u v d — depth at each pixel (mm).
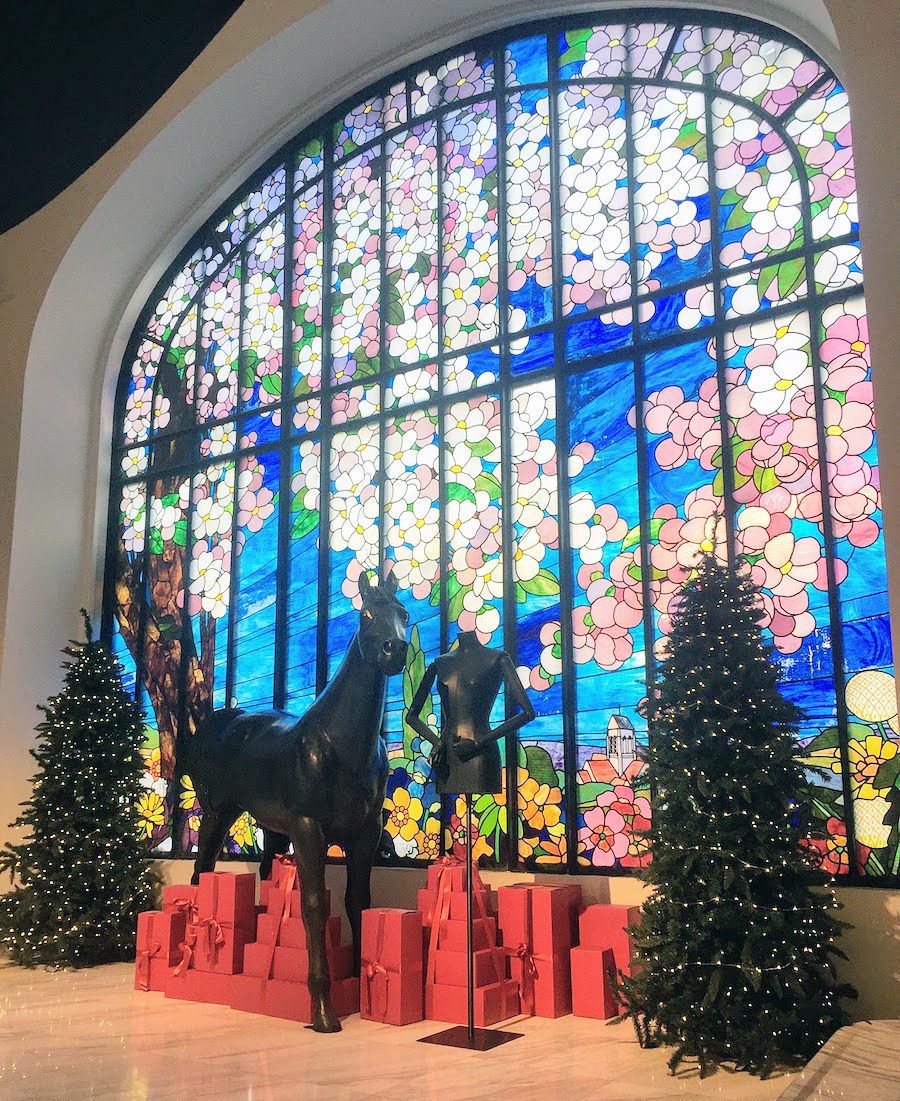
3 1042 4191
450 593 6254
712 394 5398
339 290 7363
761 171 5477
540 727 5695
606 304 5938
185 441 8148
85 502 8461
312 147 7805
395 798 6215
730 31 5781
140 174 7758
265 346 7754
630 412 5711
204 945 5070
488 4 6719
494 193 6605
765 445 5148
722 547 5195
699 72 5863
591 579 5680
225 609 7555
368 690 4770
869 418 4844
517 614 5934
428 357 6711
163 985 5270
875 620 4645
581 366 5949
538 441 6066
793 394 5105
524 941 4645
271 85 7402
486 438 6285
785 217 5336
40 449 8164
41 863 6457
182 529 7996
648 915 3941
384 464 6781
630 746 5359
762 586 4625
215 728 5828
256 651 7273
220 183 8102
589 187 6180
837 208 5156
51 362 8297
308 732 4840
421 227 6965
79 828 6602
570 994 4676
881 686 4574
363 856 4965
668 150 5879
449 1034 4219
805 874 3844
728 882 3641
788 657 4863
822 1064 2449
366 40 7109
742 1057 3613
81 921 6297
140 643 8008
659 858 3932
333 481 7070
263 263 7930
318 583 6945
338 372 7227
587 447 5848
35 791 6664
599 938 4613
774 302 5273
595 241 6074
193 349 8289
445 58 7109
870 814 4496
